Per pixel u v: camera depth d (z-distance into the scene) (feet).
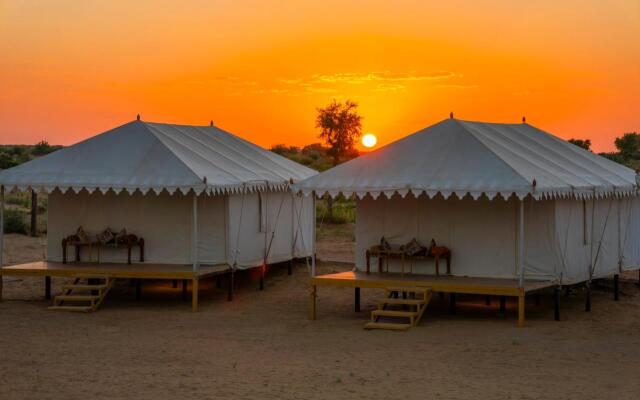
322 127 217.36
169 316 61.72
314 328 56.75
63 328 56.08
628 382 40.65
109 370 43.16
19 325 56.95
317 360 45.80
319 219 136.77
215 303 68.28
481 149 59.62
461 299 69.21
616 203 69.21
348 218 138.41
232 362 45.27
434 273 62.28
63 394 38.06
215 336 53.52
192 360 45.80
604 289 75.31
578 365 44.55
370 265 64.28
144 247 70.28
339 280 60.03
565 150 71.00
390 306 65.57
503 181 55.72
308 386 39.68
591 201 64.64
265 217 77.25
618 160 179.52
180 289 76.07
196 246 64.18
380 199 63.82
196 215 65.00
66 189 65.67
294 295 73.05
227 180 67.72
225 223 70.08
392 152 62.59
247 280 81.71
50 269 65.98
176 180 64.39
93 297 63.98
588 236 64.18
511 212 59.82
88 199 70.95
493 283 57.41
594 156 73.67
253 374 42.24
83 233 70.08
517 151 63.21
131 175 65.72
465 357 46.39
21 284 77.30
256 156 82.99
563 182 59.00
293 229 83.41
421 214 62.49
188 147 72.49
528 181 54.90
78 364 44.62
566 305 66.59
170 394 38.04
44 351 48.16
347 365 44.42
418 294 70.85
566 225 60.54
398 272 63.26
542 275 59.21
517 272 59.67
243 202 72.84
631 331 55.47
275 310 65.00
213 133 83.10
